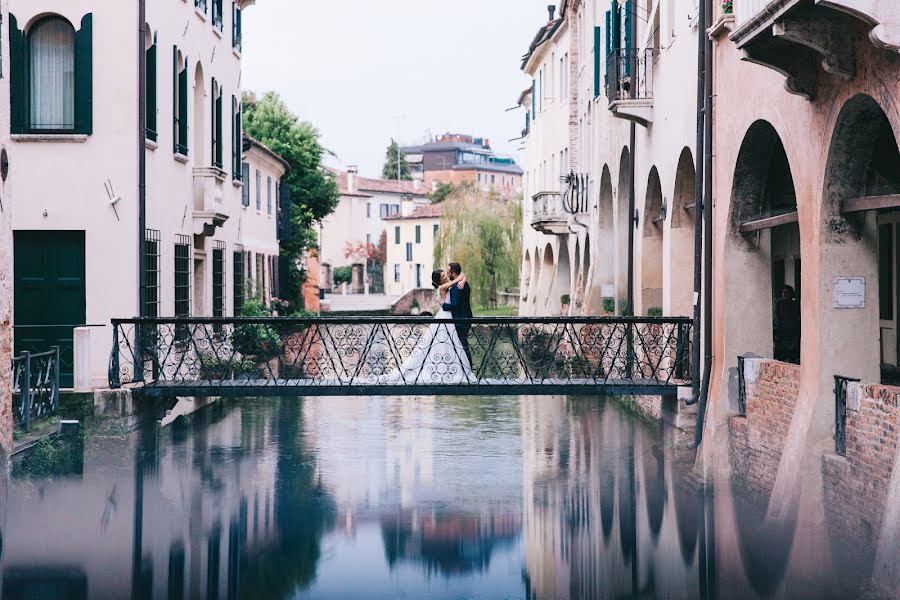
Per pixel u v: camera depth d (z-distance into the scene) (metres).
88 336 16.77
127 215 18.44
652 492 14.73
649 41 20.58
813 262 11.89
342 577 10.94
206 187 23.27
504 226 57.62
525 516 13.52
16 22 18.38
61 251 18.45
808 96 11.71
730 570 10.99
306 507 13.92
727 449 14.74
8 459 13.44
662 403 16.95
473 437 19.64
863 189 11.65
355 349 16.84
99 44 18.45
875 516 10.37
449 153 144.12
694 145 16.84
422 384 15.98
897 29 9.23
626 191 25.16
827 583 10.29
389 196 110.12
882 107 10.03
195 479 15.57
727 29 14.56
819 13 10.32
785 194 15.41
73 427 15.69
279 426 21.12
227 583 10.62
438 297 17.17
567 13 34.62
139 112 18.42
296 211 46.59
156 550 11.87
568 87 35.03
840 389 11.36
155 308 19.75
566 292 38.75
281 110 47.91
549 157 40.94
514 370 17.33
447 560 11.56
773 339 15.40
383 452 17.97
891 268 15.55
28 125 18.53
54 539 12.13
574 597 10.15
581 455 17.66
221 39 26.27
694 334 15.88
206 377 20.95
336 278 96.62
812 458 11.69
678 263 18.52
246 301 30.48
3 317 13.21
